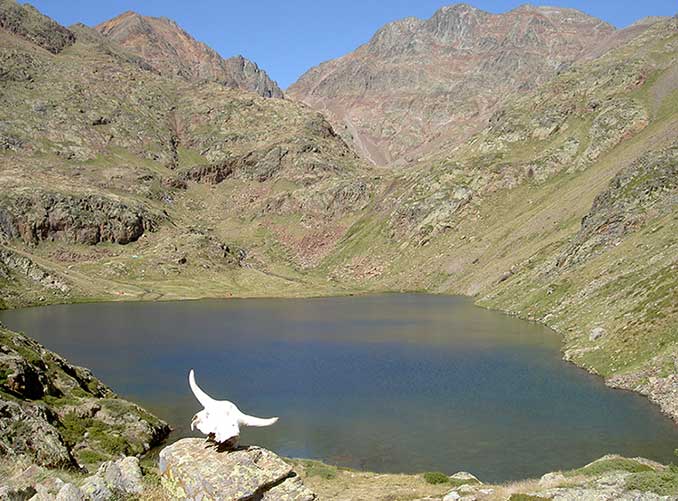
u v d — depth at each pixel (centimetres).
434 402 6375
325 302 18938
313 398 6662
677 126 19575
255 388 7162
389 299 19212
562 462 4522
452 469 4475
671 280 7612
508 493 2838
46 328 12838
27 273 19625
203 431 1361
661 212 11712
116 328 12850
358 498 3209
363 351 9575
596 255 12131
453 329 11425
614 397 6041
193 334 11862
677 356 6019
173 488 1427
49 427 3491
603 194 14662
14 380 4488
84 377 5938
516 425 5462
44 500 1716
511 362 8081
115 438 4644
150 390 7119
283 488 1374
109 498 1714
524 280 14712
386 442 5144
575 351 8088
